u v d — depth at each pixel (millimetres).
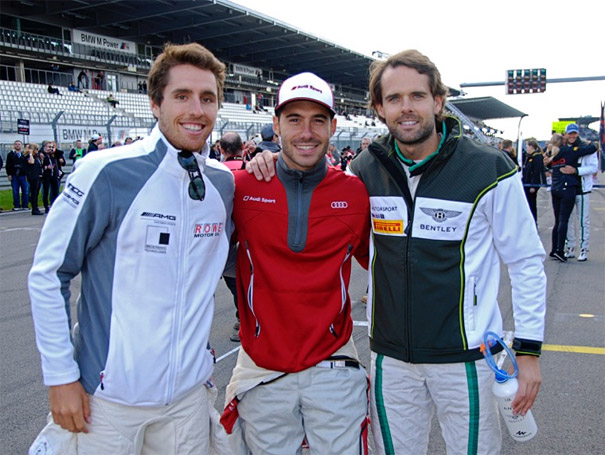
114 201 1728
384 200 2100
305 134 2010
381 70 2043
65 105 26875
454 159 1990
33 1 30031
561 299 5781
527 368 1973
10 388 3662
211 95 1849
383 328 2158
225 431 2109
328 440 2016
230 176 2057
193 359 1872
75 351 1814
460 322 2014
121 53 36625
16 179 14414
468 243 2006
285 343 2049
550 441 2936
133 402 1764
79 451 1803
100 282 1772
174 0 32031
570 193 7520
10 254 8531
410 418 2164
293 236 2057
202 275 1916
